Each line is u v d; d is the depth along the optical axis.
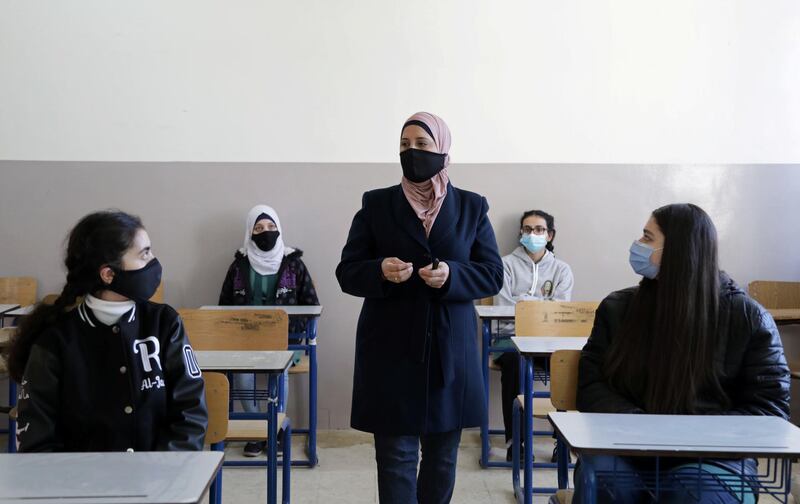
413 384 1.75
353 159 3.89
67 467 1.18
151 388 1.57
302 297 3.73
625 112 3.91
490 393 3.88
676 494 1.54
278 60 3.86
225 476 3.11
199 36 3.85
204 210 3.88
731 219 3.92
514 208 3.92
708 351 1.74
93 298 1.56
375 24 3.87
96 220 1.57
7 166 3.82
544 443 3.57
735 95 3.90
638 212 3.92
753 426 1.46
